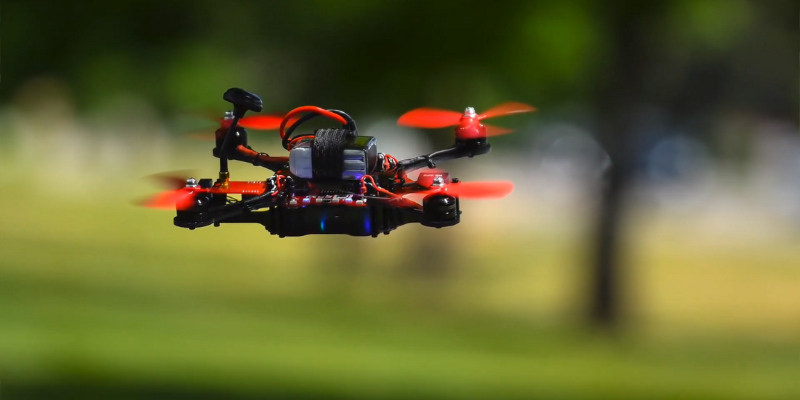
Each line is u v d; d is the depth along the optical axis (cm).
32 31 1461
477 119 543
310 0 1550
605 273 2286
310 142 523
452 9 1577
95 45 1477
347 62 1578
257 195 509
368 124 1638
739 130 2755
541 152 3547
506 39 1620
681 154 3666
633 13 1802
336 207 507
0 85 1467
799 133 3619
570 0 1703
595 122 2102
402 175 529
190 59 1536
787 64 2148
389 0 1557
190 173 526
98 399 1364
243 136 542
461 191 502
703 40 1909
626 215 2241
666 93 2112
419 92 1603
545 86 1747
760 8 1914
